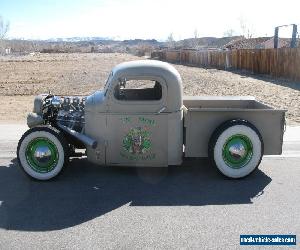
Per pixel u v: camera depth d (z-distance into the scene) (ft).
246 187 19.27
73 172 21.61
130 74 19.57
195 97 24.70
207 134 20.15
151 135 20.03
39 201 17.80
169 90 19.60
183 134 20.42
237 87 66.54
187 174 21.20
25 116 40.83
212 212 16.48
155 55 249.14
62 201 17.78
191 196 18.21
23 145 19.97
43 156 19.93
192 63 163.63
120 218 16.01
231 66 115.55
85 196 18.33
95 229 15.10
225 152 19.89
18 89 69.26
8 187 19.54
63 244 14.03
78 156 22.18
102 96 20.29
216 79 82.43
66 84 76.74
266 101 49.32
